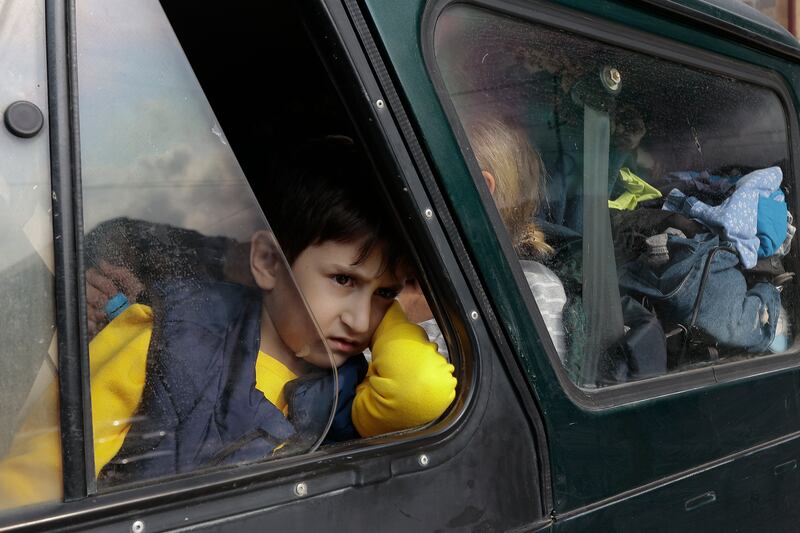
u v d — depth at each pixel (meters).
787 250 2.20
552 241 1.55
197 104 1.07
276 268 1.15
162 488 0.98
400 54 1.24
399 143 1.23
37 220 0.93
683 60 1.85
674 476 1.66
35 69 0.94
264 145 1.62
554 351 1.44
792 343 2.18
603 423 1.52
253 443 1.11
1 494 0.90
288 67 1.56
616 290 1.70
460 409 1.30
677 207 1.90
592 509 1.47
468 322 1.31
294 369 1.17
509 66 1.48
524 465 1.37
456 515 1.26
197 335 1.07
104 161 0.99
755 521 1.88
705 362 1.89
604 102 1.69
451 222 1.29
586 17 1.61
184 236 1.06
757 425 1.93
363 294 1.43
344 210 1.40
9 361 0.91
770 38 2.09
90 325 0.97
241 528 1.03
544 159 1.55
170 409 1.04
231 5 1.38
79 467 0.93
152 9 1.04
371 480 1.16
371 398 1.35
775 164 2.20
